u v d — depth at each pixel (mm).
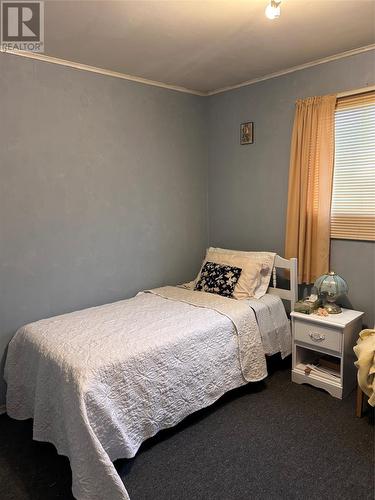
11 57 2527
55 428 2041
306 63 3025
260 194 3555
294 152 3158
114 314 2715
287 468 2014
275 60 2939
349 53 2793
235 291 3123
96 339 2238
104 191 3125
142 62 2887
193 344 2393
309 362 3014
